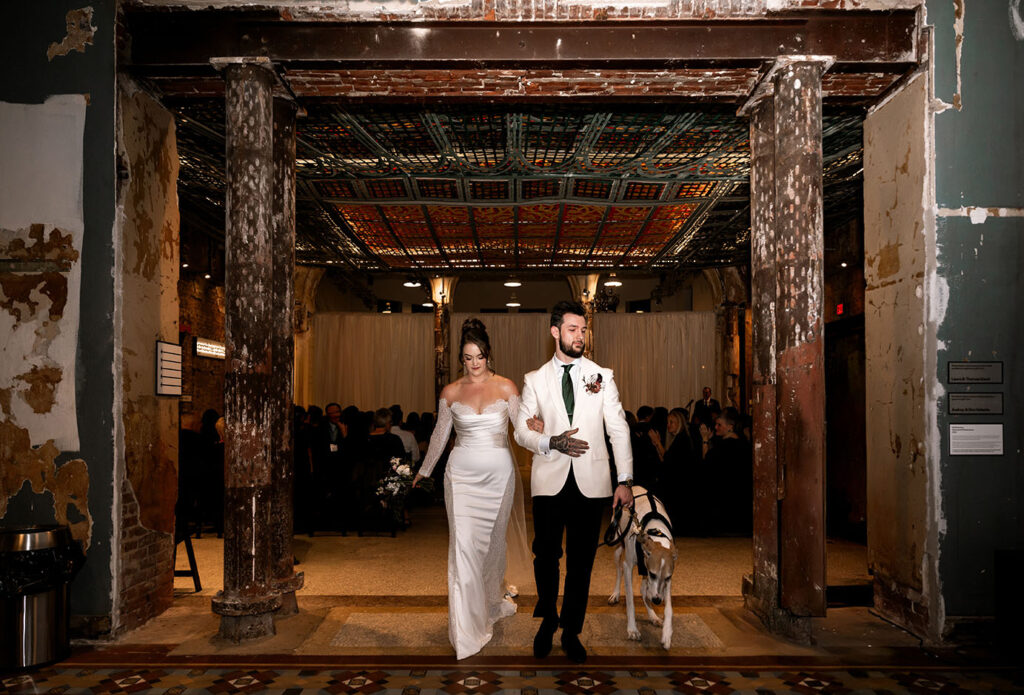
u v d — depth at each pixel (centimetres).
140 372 477
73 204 455
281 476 486
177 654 411
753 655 405
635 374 1631
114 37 457
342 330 1661
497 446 423
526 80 488
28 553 393
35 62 459
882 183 505
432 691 353
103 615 436
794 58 450
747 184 788
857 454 871
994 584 434
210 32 458
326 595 546
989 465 442
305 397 1555
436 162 714
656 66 465
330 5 458
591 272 1412
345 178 763
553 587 390
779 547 440
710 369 1620
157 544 496
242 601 427
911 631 454
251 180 449
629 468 392
